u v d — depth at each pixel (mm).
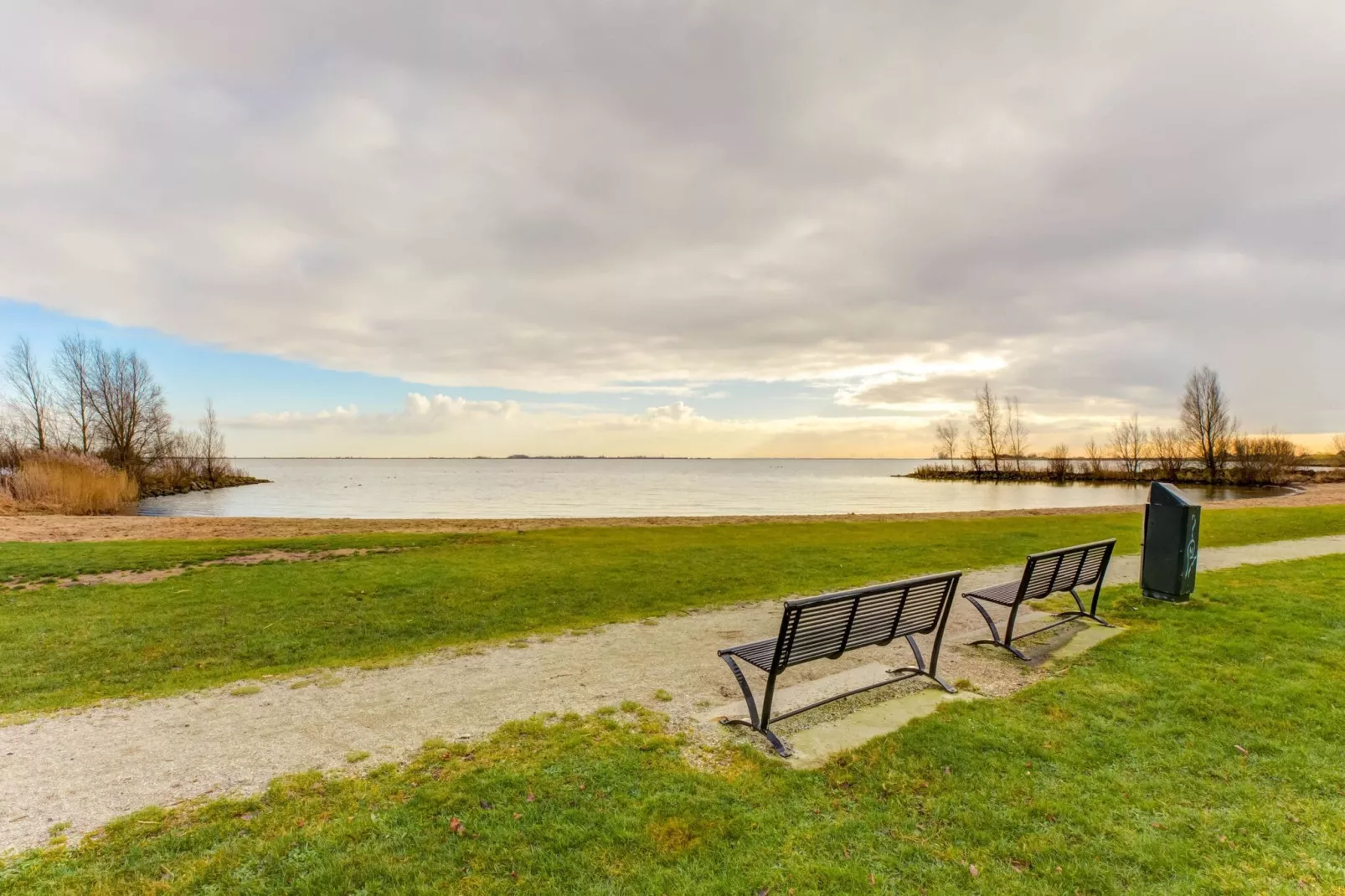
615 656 6949
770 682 4656
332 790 3916
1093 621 7801
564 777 4043
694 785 3918
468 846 3297
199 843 3357
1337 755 4199
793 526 21141
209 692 5863
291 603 9555
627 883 3004
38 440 46281
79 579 11406
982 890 2945
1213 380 68875
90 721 5176
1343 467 90188
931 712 5074
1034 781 3910
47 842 3395
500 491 63250
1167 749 4309
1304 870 3062
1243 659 6121
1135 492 62719
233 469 89062
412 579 11375
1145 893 2920
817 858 3178
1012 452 90688
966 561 13211
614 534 18297
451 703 5500
